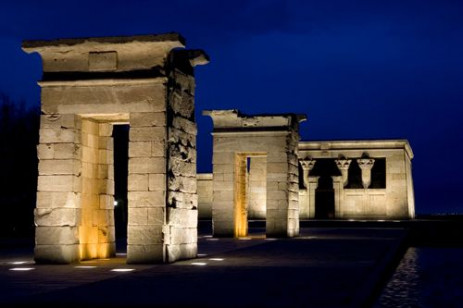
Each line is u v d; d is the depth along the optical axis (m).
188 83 19.70
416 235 34.91
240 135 32.75
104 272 14.87
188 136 19.47
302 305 9.46
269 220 31.89
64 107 18.41
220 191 32.72
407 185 47.94
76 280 13.12
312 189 49.12
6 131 46.81
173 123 18.31
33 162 46.88
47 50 18.58
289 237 31.53
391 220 45.88
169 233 17.69
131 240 17.58
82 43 18.30
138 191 17.70
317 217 49.03
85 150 19.17
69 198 18.09
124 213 50.00
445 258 24.12
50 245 17.89
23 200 44.12
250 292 10.87
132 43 18.00
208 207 48.94
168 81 18.08
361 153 48.62
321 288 11.34
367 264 15.89
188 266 16.03
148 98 17.95
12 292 11.15
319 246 22.80
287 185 31.95
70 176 18.17
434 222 38.09
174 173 18.25
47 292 11.05
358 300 9.93
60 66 18.56
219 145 32.97
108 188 19.97
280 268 15.05
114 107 18.11
